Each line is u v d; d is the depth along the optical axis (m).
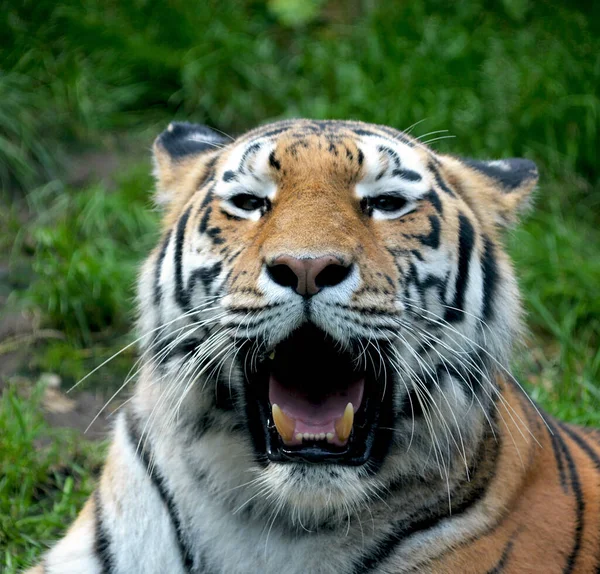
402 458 8.05
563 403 13.07
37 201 16.91
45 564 9.03
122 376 14.13
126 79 19.11
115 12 19.59
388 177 7.98
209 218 8.16
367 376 8.09
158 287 8.53
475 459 8.15
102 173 17.81
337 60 19.55
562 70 18.94
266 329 7.48
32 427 12.22
